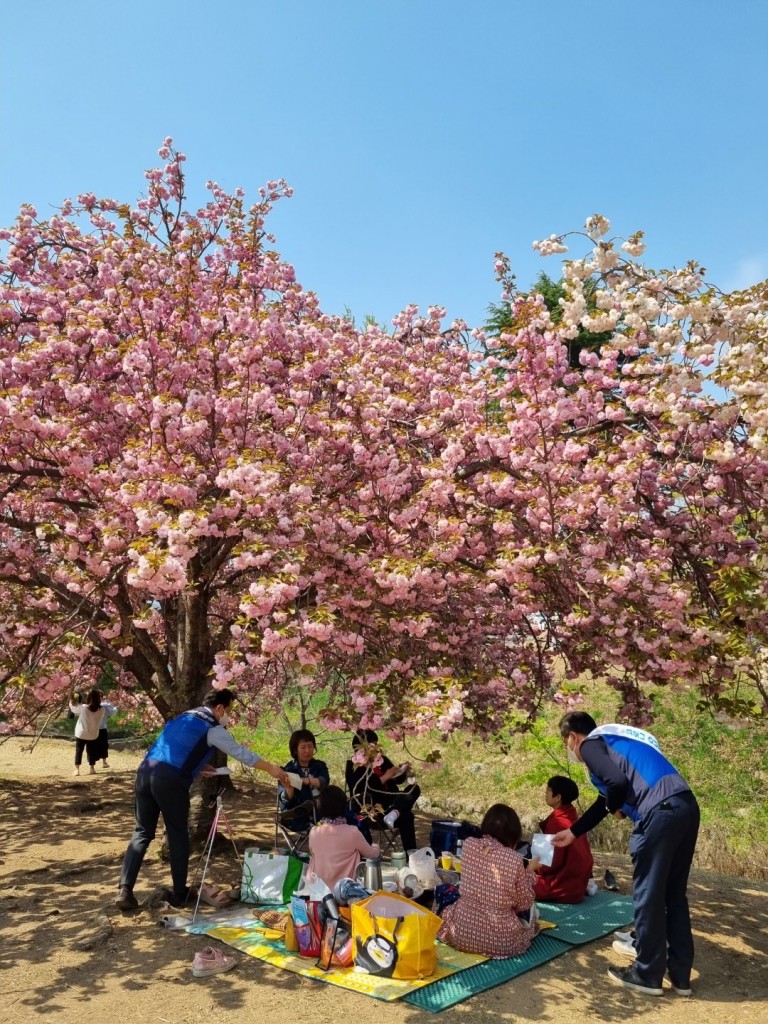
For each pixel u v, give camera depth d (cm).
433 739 1387
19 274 795
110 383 678
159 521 481
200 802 688
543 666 678
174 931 493
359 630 533
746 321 502
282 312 746
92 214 882
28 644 654
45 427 552
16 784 1022
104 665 944
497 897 458
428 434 626
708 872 727
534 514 566
